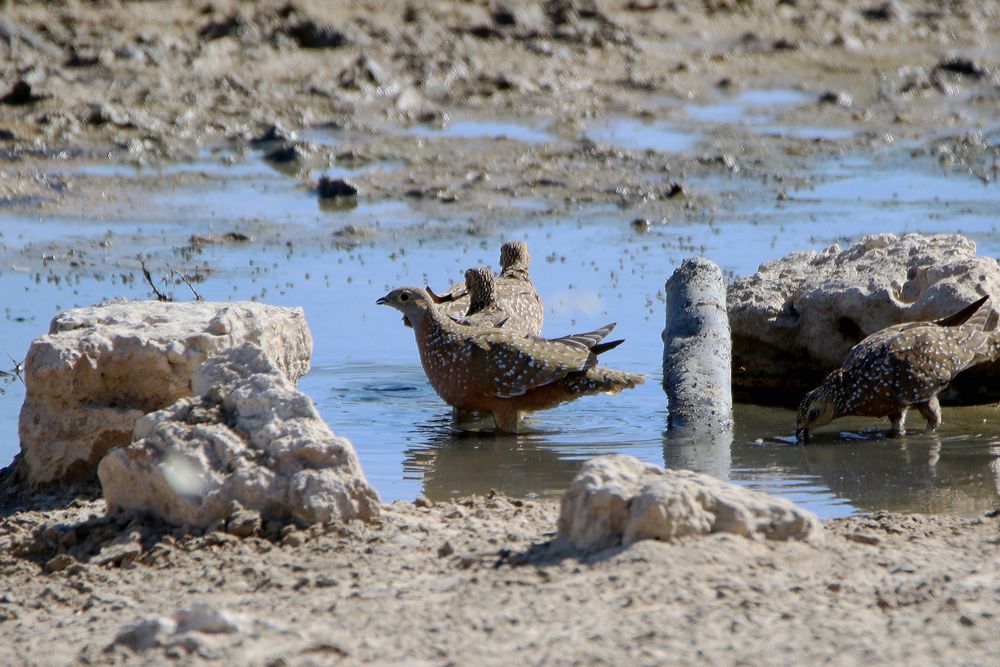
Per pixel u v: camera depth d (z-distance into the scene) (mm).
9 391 13742
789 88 31125
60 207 21109
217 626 6934
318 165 23875
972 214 21062
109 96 26375
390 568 8180
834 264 15758
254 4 31906
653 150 25266
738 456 12250
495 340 13000
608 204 21922
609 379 13047
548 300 16938
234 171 23453
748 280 15672
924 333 12969
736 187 23047
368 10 33000
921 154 25672
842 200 22172
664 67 31797
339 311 16688
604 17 34625
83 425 10727
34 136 24203
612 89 29891
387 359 15273
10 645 7168
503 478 11516
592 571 7723
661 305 16766
